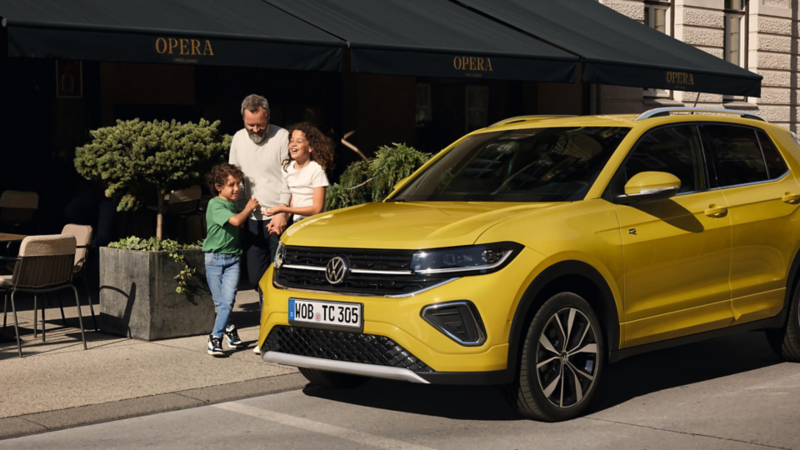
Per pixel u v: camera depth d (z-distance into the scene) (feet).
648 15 55.52
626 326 18.12
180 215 37.88
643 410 18.12
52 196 38.27
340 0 36.09
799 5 64.49
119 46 25.36
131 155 24.53
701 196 20.10
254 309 30.42
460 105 48.19
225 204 23.11
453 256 16.10
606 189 18.48
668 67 39.96
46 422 17.53
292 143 23.79
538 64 34.42
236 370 21.70
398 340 15.96
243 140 25.02
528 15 42.70
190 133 25.09
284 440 16.38
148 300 24.88
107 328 26.18
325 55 28.96
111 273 25.95
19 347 23.09
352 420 17.65
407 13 36.40
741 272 20.58
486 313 15.93
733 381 20.68
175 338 25.39
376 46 29.81
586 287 17.79
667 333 19.02
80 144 38.55
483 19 39.09
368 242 16.74
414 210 18.57
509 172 19.90
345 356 16.74
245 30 28.04
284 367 22.07
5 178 37.35
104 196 33.73
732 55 60.95
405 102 46.01
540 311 16.70
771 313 21.43
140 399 19.11
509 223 16.74
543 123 21.29
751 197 21.01
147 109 39.73
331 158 24.04
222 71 41.39
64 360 22.75
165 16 27.76
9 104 37.29
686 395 19.36
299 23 30.66
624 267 17.97
